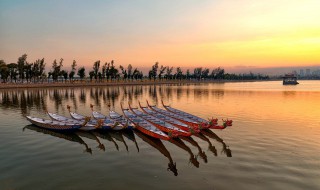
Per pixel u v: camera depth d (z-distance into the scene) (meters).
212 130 41.56
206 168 25.84
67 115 57.03
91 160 27.94
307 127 43.91
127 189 21.31
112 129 39.25
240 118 53.25
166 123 42.66
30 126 43.94
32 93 113.44
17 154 29.47
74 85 160.38
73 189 21.22
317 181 22.69
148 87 173.88
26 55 157.75
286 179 23.11
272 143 34.28
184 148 32.59
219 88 167.50
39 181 22.59
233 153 30.44
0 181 22.53
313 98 96.81
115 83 191.25
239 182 22.56
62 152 30.52
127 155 29.81
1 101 83.44
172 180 23.03
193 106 74.88
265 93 122.38
